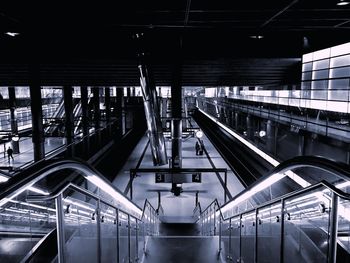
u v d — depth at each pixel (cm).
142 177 1777
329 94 1491
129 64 1232
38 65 1242
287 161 352
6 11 728
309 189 292
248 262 505
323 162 274
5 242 461
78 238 439
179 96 1248
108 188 521
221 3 662
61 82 1417
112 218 536
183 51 1230
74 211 505
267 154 1479
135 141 2798
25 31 985
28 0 644
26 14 747
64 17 781
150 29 923
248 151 1998
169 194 1554
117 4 669
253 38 1247
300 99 1880
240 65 1320
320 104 1591
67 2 663
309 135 1259
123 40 1161
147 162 2042
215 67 1330
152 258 570
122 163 2020
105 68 1269
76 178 1512
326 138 1125
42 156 1345
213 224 917
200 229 1143
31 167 259
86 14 750
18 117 2906
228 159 2059
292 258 396
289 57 1294
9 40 1145
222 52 1244
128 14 749
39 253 371
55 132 2569
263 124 2142
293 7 696
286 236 414
